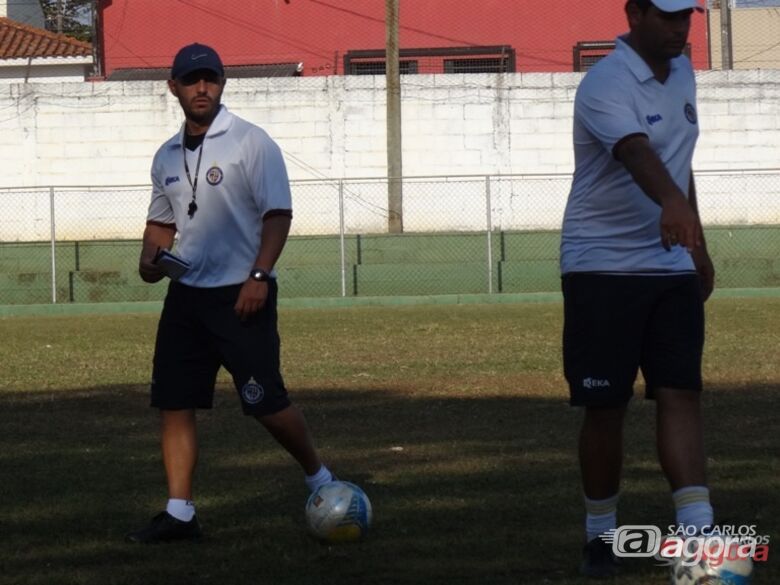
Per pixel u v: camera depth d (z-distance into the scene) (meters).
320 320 50.66
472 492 16.25
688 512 11.31
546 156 72.88
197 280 13.70
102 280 63.81
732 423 21.91
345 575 12.38
